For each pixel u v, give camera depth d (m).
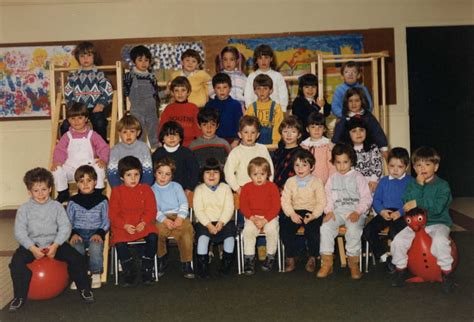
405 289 3.65
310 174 4.22
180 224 4.03
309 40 7.05
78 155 4.48
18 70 7.03
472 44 7.27
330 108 5.72
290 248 4.11
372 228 4.07
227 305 3.41
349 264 3.97
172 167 4.14
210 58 7.04
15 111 7.08
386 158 4.43
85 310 3.43
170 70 7.03
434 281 3.80
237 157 4.39
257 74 5.16
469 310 3.21
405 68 7.19
